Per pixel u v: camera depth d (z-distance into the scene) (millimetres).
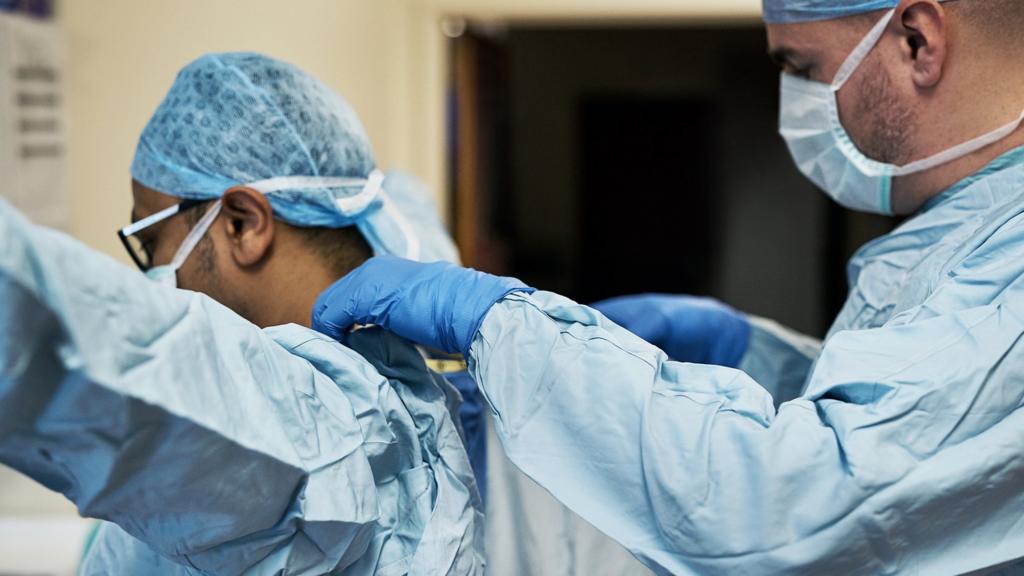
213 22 2400
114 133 2166
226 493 636
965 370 749
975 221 943
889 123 1009
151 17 2225
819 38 1021
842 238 3625
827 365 788
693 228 3734
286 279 953
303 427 700
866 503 705
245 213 925
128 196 2217
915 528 719
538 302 817
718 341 1325
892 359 773
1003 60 951
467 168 3848
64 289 518
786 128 1126
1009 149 981
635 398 747
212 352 635
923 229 1025
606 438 746
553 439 759
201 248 952
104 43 2125
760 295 3699
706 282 3736
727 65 3666
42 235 524
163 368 583
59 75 1999
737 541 709
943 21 944
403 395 851
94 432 559
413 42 3604
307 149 947
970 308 810
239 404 646
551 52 3760
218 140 934
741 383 792
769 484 712
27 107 1889
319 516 688
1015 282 793
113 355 550
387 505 809
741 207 3695
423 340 825
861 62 1008
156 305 595
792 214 3648
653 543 737
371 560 787
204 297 683
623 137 3744
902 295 996
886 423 731
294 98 957
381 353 862
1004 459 724
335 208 954
